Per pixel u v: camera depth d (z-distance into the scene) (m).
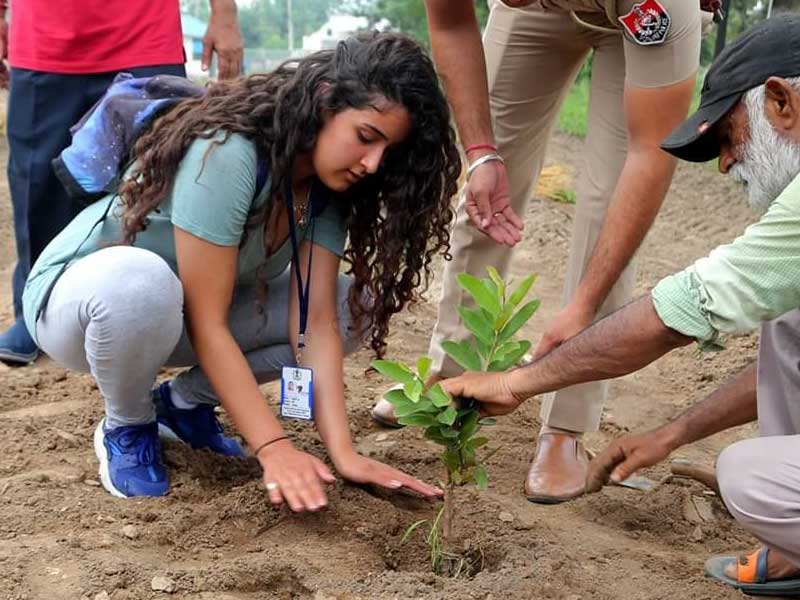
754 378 2.54
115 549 2.53
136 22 3.89
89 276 2.61
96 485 2.91
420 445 3.42
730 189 8.38
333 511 2.78
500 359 2.46
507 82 3.30
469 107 3.03
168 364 3.01
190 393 3.07
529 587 2.41
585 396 3.14
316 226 2.91
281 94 2.57
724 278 2.09
